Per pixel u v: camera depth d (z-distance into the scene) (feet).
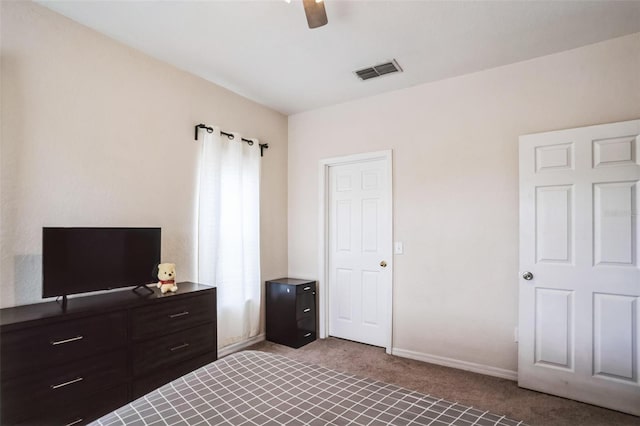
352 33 7.80
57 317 5.85
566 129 8.25
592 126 7.89
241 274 10.96
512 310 9.05
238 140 11.09
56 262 6.51
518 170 9.04
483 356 9.40
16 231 6.50
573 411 7.41
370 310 11.83
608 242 7.66
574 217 8.02
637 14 7.03
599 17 7.14
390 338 10.88
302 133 13.28
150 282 8.02
